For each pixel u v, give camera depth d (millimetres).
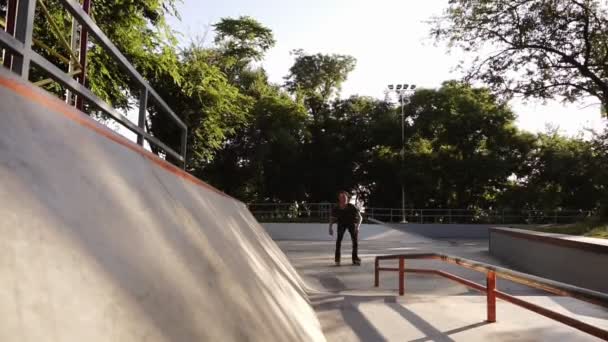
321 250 16312
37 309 1011
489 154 42219
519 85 20766
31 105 1629
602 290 8156
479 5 20750
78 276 1228
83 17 2588
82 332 1080
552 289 3082
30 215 1219
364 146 46094
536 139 42969
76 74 4363
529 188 42438
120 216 1747
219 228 3373
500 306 6012
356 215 11930
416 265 12016
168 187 2754
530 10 20031
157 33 12555
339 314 5465
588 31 19672
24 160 1367
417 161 42094
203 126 18578
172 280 1731
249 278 2963
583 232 16734
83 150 1847
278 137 39781
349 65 52531
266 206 38625
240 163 41219
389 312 5605
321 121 45938
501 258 15586
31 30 2158
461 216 39844
